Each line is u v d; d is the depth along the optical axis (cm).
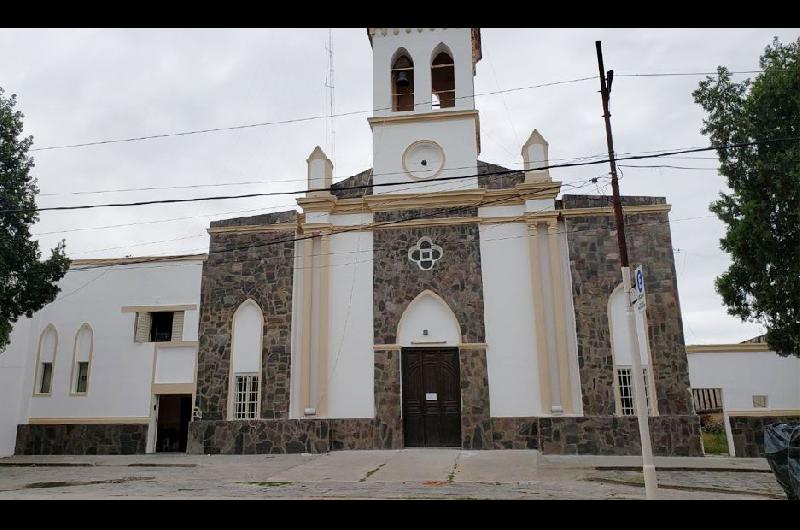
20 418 2042
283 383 1895
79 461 1783
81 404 2028
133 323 2058
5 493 1223
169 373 1998
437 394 1848
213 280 2025
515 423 1778
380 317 1902
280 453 1809
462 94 2061
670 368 1761
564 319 1816
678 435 1681
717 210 1483
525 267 1880
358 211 1998
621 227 1179
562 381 1767
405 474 1430
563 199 1903
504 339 1839
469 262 1906
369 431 1822
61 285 2134
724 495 1159
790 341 1416
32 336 2108
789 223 1374
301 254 1994
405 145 2031
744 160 1433
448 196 1944
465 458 1620
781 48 1446
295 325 1945
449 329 1875
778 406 1814
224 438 1859
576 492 1173
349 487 1254
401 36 2147
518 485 1285
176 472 1530
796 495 962
